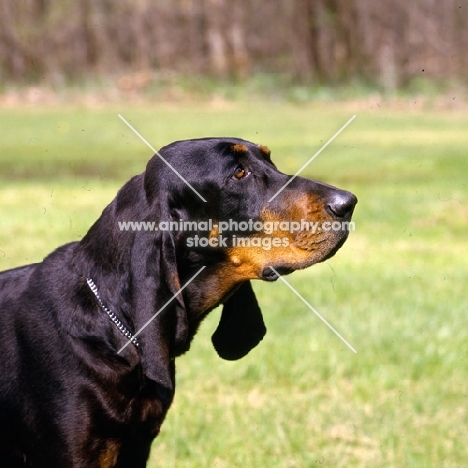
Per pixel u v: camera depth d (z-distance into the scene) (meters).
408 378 7.63
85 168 19.12
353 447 6.43
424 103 35.41
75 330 4.50
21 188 16.41
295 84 40.72
